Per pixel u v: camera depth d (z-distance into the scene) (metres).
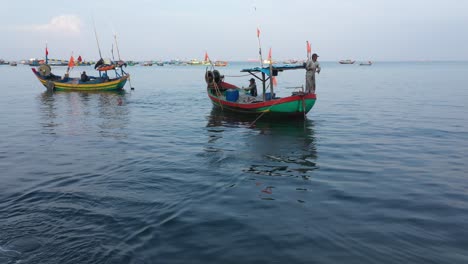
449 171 10.20
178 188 8.80
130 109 24.39
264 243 6.02
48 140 14.38
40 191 8.52
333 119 20.05
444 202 7.84
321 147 13.32
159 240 6.12
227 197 8.21
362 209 7.49
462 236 6.24
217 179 9.52
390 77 71.38
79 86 37.75
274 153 12.41
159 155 12.08
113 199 8.02
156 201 7.92
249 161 11.35
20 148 12.98
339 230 6.50
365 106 25.77
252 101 20.88
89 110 23.73
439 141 14.22
